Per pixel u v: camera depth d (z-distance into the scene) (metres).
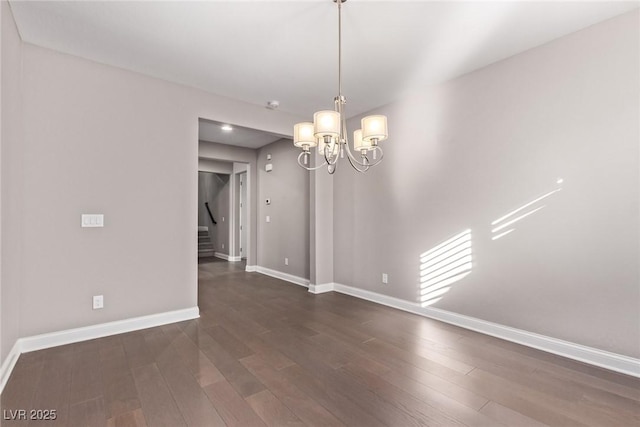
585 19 2.29
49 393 1.95
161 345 2.69
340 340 2.82
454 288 3.23
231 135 5.46
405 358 2.46
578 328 2.43
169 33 2.46
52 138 2.67
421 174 3.54
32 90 2.59
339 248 4.64
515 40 2.56
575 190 2.44
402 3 2.11
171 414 1.76
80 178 2.79
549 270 2.58
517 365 2.34
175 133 3.33
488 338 2.86
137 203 3.09
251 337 2.88
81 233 2.80
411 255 3.66
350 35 2.49
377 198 4.07
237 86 3.42
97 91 2.89
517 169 2.76
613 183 2.27
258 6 2.14
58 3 2.10
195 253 3.45
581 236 2.41
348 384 2.08
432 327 3.15
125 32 2.44
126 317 3.02
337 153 2.16
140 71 3.08
